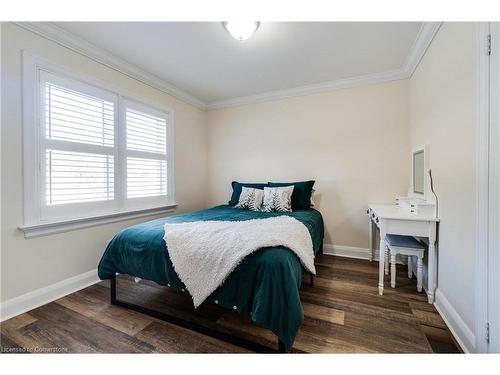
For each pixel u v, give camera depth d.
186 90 3.21
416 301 1.79
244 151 3.57
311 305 1.74
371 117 2.78
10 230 1.64
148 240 1.62
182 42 2.07
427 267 1.95
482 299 1.15
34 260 1.76
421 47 2.05
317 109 3.06
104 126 2.28
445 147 1.62
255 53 2.25
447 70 1.59
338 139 2.95
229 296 1.29
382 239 1.90
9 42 1.62
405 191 2.65
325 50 2.19
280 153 3.30
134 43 2.08
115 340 1.37
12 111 1.64
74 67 2.02
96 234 2.21
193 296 1.34
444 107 1.64
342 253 2.94
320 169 3.06
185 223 1.84
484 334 1.13
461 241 1.38
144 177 2.76
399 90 2.64
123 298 1.86
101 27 1.85
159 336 1.40
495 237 1.07
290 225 1.77
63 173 1.95
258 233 1.50
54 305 1.76
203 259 1.36
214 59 2.36
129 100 2.55
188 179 3.49
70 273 2.00
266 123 3.40
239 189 3.22
